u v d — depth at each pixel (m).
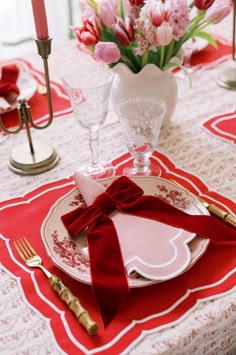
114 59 0.97
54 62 1.43
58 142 1.10
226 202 0.89
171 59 1.05
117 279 0.69
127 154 1.05
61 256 0.75
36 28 0.90
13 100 1.21
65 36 2.36
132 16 1.01
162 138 1.10
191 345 0.66
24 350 0.65
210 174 0.98
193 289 0.72
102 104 0.94
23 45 2.32
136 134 0.91
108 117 1.19
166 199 0.86
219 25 1.63
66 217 0.80
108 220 0.79
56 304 0.70
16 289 0.73
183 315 0.68
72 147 1.09
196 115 1.18
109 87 0.93
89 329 0.64
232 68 1.32
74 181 0.96
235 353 0.76
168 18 0.95
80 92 0.91
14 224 0.86
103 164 1.02
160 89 1.06
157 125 0.91
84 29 1.01
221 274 0.74
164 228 0.78
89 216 0.80
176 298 0.70
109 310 0.67
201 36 1.17
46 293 0.72
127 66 1.05
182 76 1.34
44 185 0.97
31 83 1.26
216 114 1.18
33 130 1.14
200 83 1.32
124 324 0.67
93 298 0.71
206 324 0.67
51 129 1.15
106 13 0.97
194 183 0.95
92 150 0.99
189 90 1.29
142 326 0.66
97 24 1.00
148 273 0.70
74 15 2.36
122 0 1.02
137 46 1.00
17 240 0.82
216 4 1.05
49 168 1.01
